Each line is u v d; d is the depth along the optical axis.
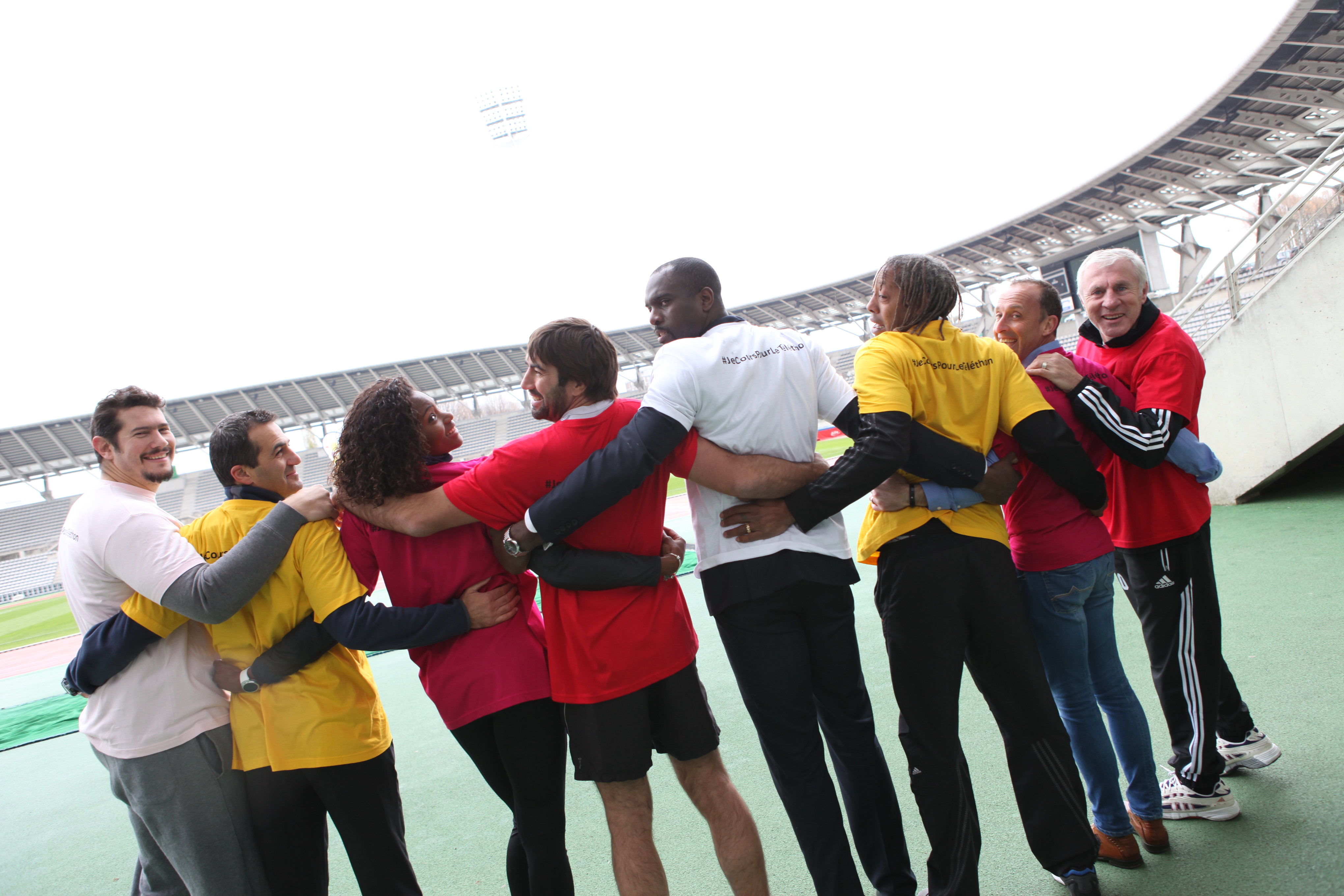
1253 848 1.98
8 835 3.64
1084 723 2.02
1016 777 1.85
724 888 2.18
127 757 1.80
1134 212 33.25
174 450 2.04
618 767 1.74
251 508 1.94
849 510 10.80
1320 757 2.33
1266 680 2.93
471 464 1.89
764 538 1.79
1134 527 2.19
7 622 18.42
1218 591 4.13
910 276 1.86
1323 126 24.83
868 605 5.08
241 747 1.86
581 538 1.80
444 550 1.79
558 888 1.76
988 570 1.81
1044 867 1.86
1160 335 2.17
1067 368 2.09
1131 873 1.98
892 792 1.93
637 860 1.72
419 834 2.90
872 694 3.49
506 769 1.78
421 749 3.89
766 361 1.85
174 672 1.85
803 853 1.83
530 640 1.83
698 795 1.87
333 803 1.80
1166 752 2.61
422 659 1.86
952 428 1.81
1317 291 5.85
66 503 39.09
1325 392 5.90
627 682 1.76
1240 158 27.95
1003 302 2.25
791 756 1.81
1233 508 6.40
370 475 1.72
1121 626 3.89
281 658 1.78
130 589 1.87
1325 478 6.82
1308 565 4.32
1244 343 6.34
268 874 1.87
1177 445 2.06
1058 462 1.84
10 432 37.62
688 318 1.95
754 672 1.82
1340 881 1.78
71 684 1.84
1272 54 21.69
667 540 2.01
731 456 1.80
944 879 1.77
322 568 1.76
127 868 3.02
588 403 1.81
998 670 1.82
